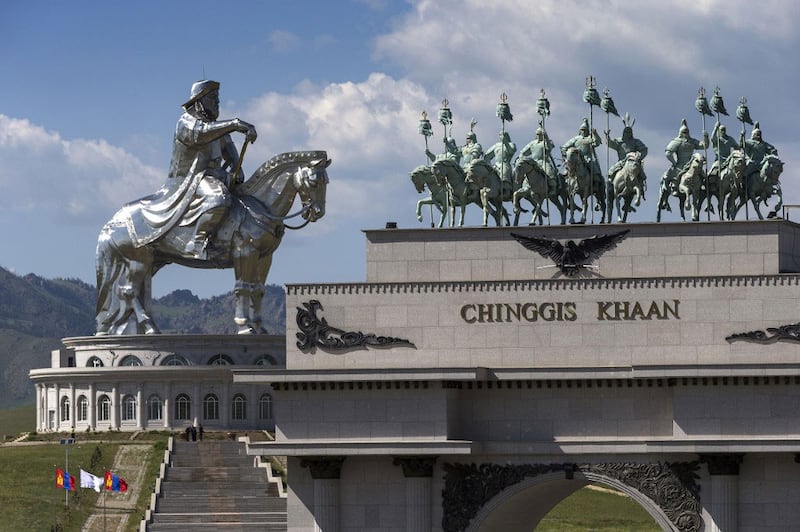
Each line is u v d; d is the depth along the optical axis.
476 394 139.00
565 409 137.75
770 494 134.75
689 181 142.50
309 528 140.00
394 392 138.00
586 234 140.12
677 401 135.25
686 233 139.12
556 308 137.88
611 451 135.50
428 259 141.62
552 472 137.25
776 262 137.75
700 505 135.25
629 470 136.25
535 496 144.50
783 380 134.25
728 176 142.88
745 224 138.38
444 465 138.62
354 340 139.38
